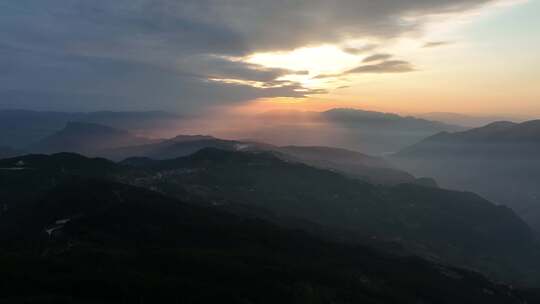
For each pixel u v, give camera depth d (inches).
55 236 6250.0
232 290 4416.8
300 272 5403.5
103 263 4771.2
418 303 5580.7
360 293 5226.4
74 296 3981.3
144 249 5536.4
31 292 3964.1
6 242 5910.4
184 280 4480.8
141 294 4111.7
